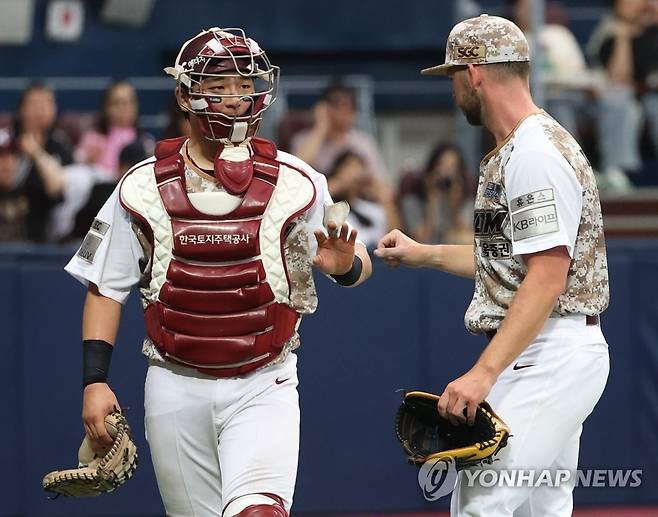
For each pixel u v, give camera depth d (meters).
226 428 14.34
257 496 13.84
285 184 14.24
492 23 14.41
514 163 13.98
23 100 29.64
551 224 13.66
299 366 23.17
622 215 32.12
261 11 39.91
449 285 23.42
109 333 14.59
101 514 23.09
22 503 22.86
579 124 33.19
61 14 38.53
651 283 23.66
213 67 13.88
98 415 14.22
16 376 22.83
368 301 23.33
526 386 14.26
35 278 22.86
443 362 23.41
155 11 39.34
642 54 33.78
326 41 40.06
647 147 34.03
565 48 33.44
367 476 23.39
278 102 33.28
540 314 13.60
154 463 14.81
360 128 35.25
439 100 39.97
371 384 23.31
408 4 40.47
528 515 15.89
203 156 14.27
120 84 30.78
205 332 14.13
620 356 23.66
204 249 13.95
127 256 14.50
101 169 30.11
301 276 14.49
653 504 23.98
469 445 14.04
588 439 23.66
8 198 29.14
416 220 32.19
